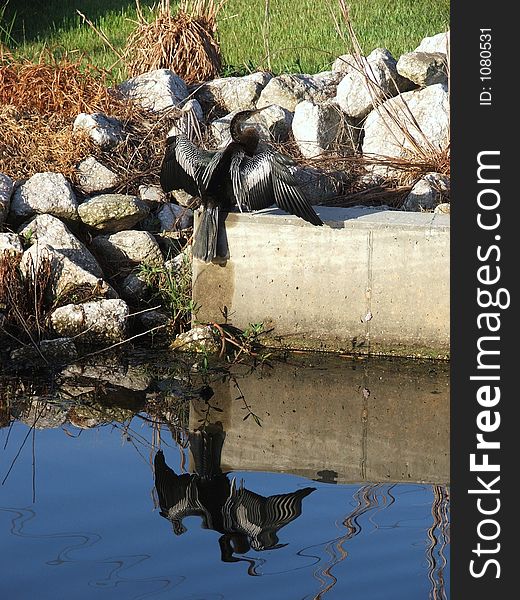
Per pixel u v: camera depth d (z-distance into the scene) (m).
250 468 7.79
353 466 7.86
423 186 11.59
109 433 8.40
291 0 20.88
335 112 12.73
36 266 10.48
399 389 9.38
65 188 11.42
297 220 10.12
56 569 6.06
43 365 9.89
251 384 9.52
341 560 6.22
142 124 13.02
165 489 7.32
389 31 18.31
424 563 6.17
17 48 17.92
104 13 20.69
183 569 6.09
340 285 10.18
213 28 15.29
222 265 10.36
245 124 12.87
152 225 11.77
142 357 10.13
